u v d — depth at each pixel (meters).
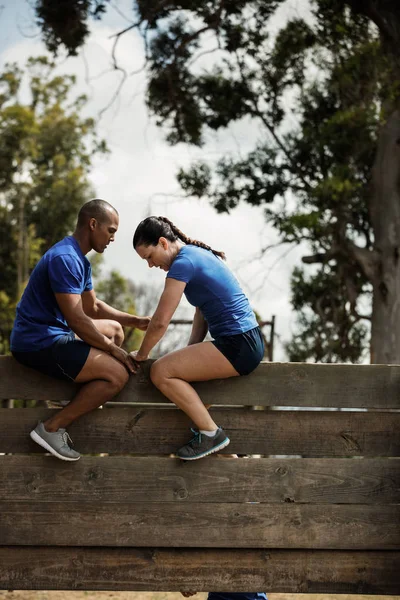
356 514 4.77
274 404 4.79
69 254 4.55
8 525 4.64
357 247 17.38
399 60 16.62
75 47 16.89
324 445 4.81
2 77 30.88
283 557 4.77
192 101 18.47
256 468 4.75
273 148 19.03
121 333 5.29
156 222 4.73
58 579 4.68
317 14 17.09
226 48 17.81
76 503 4.67
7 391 4.70
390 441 4.85
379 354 17.05
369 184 17.67
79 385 4.71
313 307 19.19
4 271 31.02
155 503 4.70
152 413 4.75
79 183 31.95
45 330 4.57
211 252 4.80
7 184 31.20
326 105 18.97
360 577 4.79
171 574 4.72
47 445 4.56
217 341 4.62
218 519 4.71
